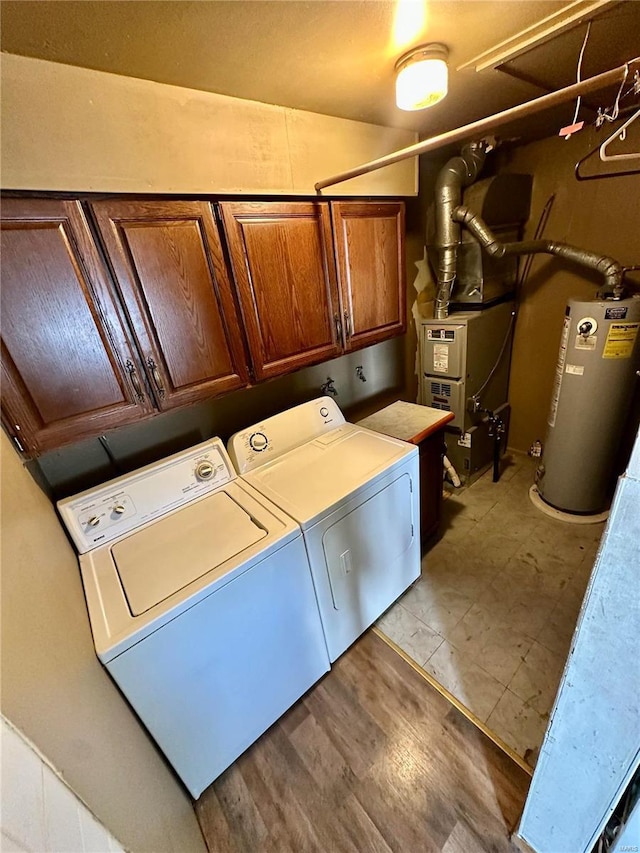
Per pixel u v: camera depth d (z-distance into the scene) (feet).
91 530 4.32
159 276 4.07
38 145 3.12
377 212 6.04
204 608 3.72
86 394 3.82
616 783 2.52
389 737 4.60
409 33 3.22
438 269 7.69
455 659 5.38
